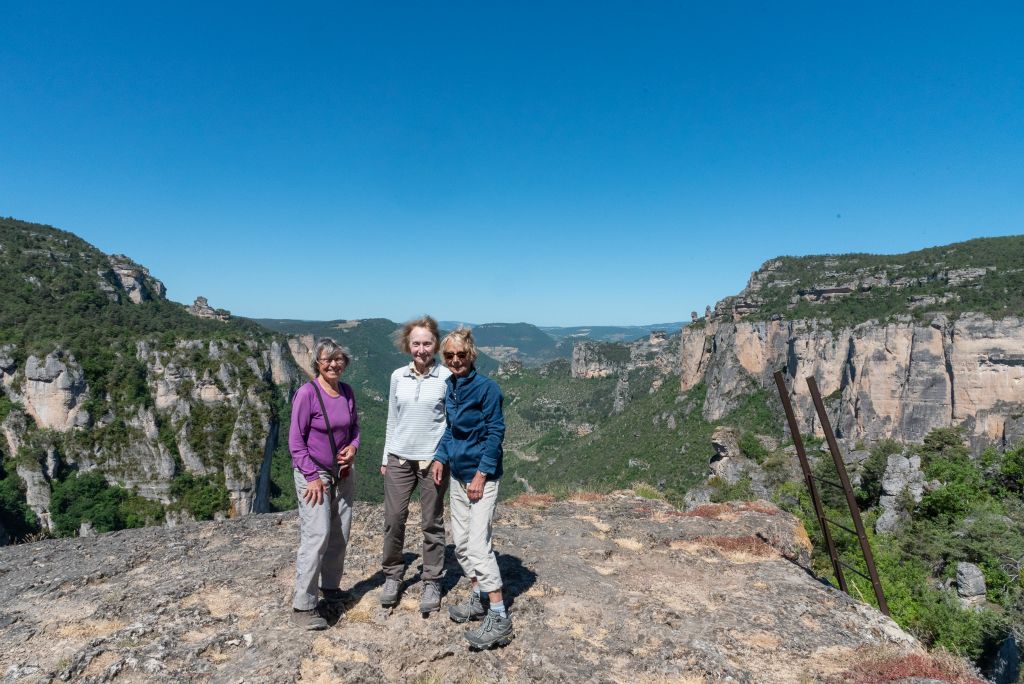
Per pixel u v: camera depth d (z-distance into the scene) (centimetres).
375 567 657
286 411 10281
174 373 8912
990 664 1667
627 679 462
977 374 8319
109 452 8088
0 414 7750
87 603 562
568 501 1128
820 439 9600
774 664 497
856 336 9531
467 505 523
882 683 466
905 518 2753
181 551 706
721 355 11706
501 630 496
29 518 7456
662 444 11094
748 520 985
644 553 791
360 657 467
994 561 2047
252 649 471
